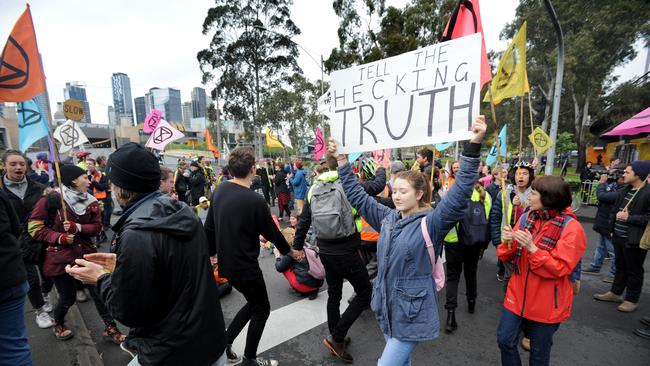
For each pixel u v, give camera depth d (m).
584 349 3.05
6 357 2.05
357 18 20.75
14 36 3.21
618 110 18.25
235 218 2.43
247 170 2.58
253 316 2.62
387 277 1.96
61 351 3.11
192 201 9.96
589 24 21.30
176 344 1.40
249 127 30.89
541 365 2.18
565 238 2.04
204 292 1.50
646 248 3.26
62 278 3.10
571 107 26.50
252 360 2.63
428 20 17.55
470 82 2.02
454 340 3.21
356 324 3.52
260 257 5.91
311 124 35.28
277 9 28.14
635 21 20.06
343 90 2.58
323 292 4.39
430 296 1.87
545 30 22.73
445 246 3.42
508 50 3.24
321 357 2.96
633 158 12.66
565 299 2.10
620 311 3.78
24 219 3.42
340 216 2.69
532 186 2.26
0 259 1.99
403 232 1.91
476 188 3.49
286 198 9.48
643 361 2.86
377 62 2.40
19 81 3.23
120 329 3.63
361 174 4.12
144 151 1.54
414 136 2.24
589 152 20.14
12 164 3.48
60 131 6.31
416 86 2.23
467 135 2.03
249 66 28.88
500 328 2.30
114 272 1.30
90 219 3.23
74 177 3.23
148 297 1.32
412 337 1.85
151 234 1.36
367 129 2.46
